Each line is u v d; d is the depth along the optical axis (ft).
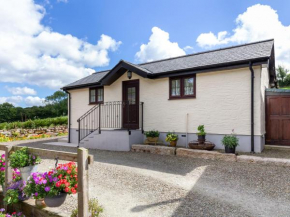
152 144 26.68
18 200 10.72
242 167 16.75
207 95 23.56
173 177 14.96
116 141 26.81
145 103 28.66
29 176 10.51
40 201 10.08
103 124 33.47
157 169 17.16
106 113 33.14
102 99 34.06
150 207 10.40
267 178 14.19
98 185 13.71
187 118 24.90
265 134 24.80
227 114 22.26
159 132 27.12
